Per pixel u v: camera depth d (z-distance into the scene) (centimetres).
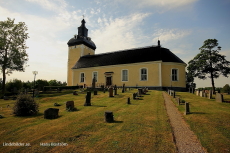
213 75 2822
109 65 3105
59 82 5209
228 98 1645
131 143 513
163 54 2822
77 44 4034
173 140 537
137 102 1305
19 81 3022
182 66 2775
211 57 2742
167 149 475
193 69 2991
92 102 1339
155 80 2641
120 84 2953
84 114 916
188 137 577
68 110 1023
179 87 2684
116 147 487
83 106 1171
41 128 681
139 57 2923
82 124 721
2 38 2550
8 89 2861
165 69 2697
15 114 951
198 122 734
